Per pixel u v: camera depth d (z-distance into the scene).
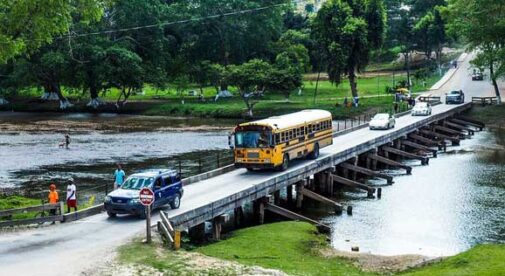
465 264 24.11
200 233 30.58
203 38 117.00
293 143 41.97
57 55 97.62
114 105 106.75
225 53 117.56
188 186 36.47
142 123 88.25
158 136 73.88
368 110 87.75
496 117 80.81
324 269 24.67
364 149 50.50
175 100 110.81
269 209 35.03
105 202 29.34
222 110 94.94
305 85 118.00
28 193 42.84
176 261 23.44
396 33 129.62
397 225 35.00
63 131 79.12
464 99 91.19
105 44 102.38
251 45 118.62
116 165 53.97
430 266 25.55
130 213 28.94
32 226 28.27
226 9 115.56
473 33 79.69
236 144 40.12
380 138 53.97
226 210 31.30
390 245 31.12
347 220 36.25
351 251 29.44
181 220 28.06
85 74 100.31
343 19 90.19
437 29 122.25
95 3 43.59
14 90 109.06
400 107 85.44
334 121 84.38
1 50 38.72
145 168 52.09
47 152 61.25
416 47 129.25
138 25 108.25
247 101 92.00
